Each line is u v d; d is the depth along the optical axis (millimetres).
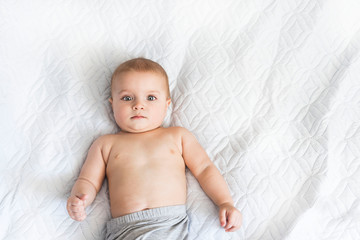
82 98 1383
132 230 1143
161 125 1407
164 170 1238
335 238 1215
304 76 1423
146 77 1302
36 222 1210
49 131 1321
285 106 1388
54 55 1409
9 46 1378
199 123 1381
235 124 1375
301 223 1221
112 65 1441
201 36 1486
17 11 1415
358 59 1429
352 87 1398
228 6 1500
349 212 1239
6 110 1309
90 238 1226
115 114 1317
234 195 1271
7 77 1346
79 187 1219
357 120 1354
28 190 1241
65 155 1308
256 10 1493
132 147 1283
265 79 1430
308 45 1455
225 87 1418
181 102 1416
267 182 1284
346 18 1478
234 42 1476
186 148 1315
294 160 1312
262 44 1468
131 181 1216
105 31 1464
